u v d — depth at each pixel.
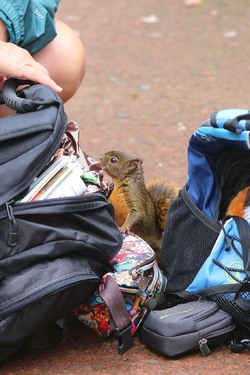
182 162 6.83
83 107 8.48
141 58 10.41
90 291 3.51
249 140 3.54
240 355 3.66
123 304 3.54
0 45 3.76
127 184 4.96
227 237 3.82
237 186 4.05
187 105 8.52
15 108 3.52
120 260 3.80
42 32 4.18
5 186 3.27
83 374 3.50
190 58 10.39
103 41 11.22
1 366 3.55
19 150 3.33
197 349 3.70
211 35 11.42
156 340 3.61
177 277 4.00
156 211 5.07
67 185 3.49
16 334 3.29
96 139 7.44
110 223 3.65
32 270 3.28
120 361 3.63
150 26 11.95
